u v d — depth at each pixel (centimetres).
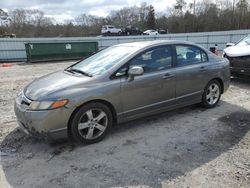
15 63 1845
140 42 504
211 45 2809
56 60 1944
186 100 524
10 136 452
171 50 497
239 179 321
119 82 426
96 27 5872
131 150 397
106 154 386
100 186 314
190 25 6644
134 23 7425
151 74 462
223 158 370
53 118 376
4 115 562
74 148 405
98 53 521
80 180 326
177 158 372
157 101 477
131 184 316
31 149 406
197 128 472
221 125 484
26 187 316
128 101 439
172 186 311
